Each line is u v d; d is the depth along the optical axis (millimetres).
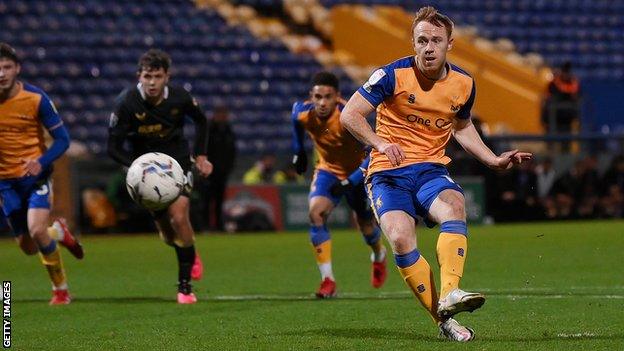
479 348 16984
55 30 76812
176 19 81250
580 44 87125
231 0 84438
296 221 59344
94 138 70875
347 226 59719
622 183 63188
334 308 24266
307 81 79375
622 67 86750
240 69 78750
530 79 80938
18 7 77062
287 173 61562
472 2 88062
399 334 19422
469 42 84688
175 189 24438
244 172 62625
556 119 65875
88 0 79562
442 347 17234
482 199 60938
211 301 26547
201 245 48344
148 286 31500
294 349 17766
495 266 34969
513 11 88250
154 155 24688
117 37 77500
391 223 18031
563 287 28172
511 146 61906
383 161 18719
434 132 18797
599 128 73188
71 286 31766
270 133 75000
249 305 25359
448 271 17531
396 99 18625
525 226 57875
